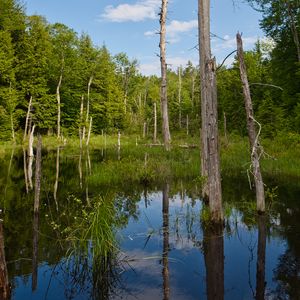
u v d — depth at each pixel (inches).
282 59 1028.5
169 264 250.5
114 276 232.4
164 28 901.8
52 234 311.1
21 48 1432.1
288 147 822.5
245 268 242.5
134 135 1811.0
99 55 1764.3
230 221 350.0
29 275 234.2
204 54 325.4
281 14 925.8
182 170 636.1
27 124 1457.9
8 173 665.6
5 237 304.8
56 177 621.6
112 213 338.6
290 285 217.0
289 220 345.7
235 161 708.0
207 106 326.6
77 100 1740.9
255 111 1358.3
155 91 2566.4
